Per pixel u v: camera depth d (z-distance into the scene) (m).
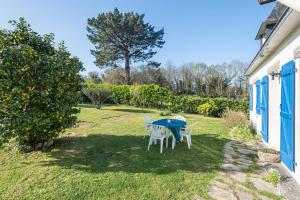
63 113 5.32
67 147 6.13
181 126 6.25
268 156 5.18
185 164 4.96
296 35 4.27
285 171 4.57
